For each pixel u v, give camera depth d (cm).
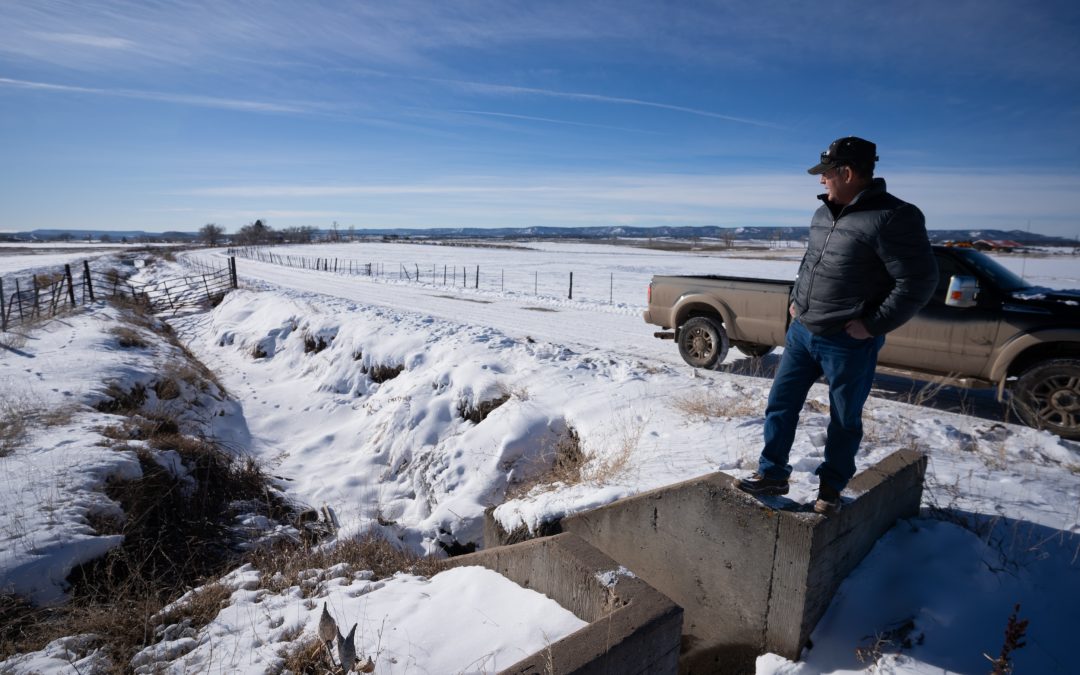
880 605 302
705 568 347
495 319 1605
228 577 463
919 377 658
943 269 642
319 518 786
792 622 296
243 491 809
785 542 296
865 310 273
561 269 4672
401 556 538
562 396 825
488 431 801
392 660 298
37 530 523
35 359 1139
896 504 349
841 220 278
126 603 442
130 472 678
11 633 420
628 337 1301
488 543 532
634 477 493
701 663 357
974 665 259
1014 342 583
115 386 1014
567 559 326
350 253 7481
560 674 235
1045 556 310
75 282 2727
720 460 500
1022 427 581
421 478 831
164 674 312
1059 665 255
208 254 6575
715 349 854
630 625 263
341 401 1222
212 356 1730
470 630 321
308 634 335
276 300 1998
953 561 311
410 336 1277
